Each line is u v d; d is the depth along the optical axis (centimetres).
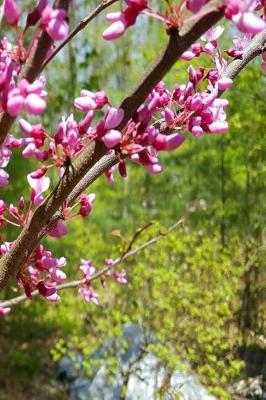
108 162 137
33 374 585
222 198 669
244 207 650
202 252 543
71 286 263
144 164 117
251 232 623
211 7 101
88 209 143
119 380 525
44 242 651
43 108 97
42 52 104
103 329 504
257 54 152
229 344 493
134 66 961
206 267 512
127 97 109
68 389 562
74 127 119
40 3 106
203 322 503
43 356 622
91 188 948
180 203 794
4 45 120
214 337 477
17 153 578
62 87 631
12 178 580
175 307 496
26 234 124
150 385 509
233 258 567
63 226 141
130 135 112
